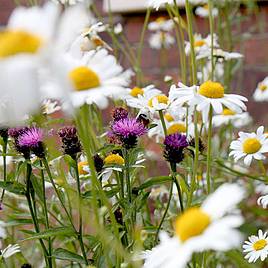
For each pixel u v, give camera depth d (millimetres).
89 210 987
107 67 854
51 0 1174
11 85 766
